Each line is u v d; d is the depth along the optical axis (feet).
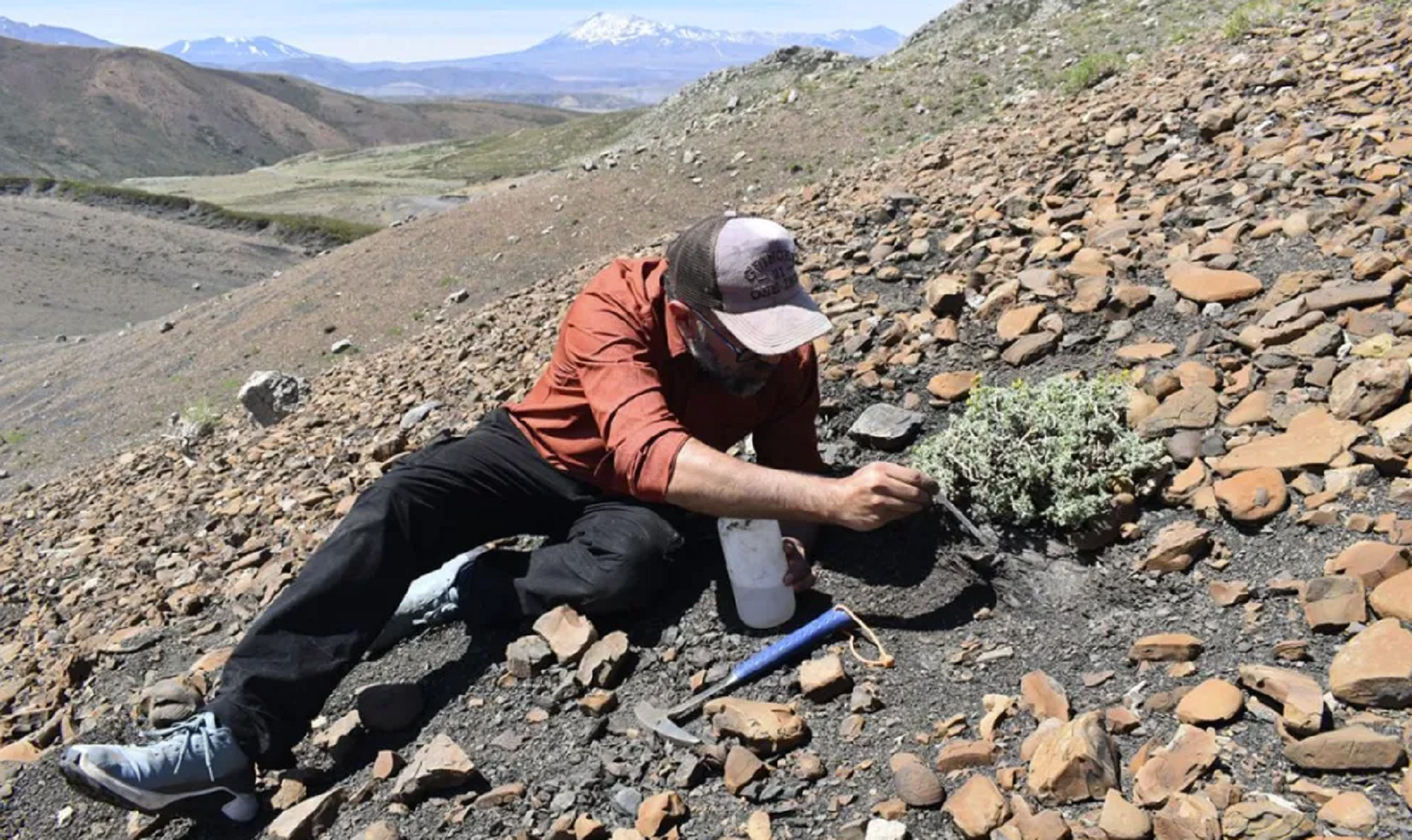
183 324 70.95
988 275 16.93
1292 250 14.74
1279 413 11.33
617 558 10.93
